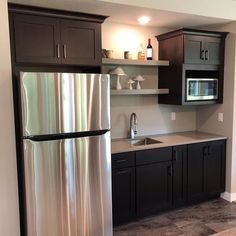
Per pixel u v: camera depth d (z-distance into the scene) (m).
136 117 3.63
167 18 3.14
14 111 2.37
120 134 3.58
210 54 3.47
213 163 3.57
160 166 3.17
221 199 3.73
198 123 4.11
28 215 2.22
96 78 2.42
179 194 3.35
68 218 2.37
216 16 3.13
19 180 2.42
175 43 3.38
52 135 2.26
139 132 3.70
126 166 2.95
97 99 2.45
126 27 3.44
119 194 2.94
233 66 3.46
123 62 3.12
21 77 2.10
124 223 3.08
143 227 3.01
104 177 2.53
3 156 2.25
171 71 3.49
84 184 2.42
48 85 2.20
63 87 2.26
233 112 3.52
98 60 2.82
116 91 3.07
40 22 2.50
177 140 3.37
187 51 3.31
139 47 3.55
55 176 2.29
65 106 2.29
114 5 2.62
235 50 3.42
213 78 3.60
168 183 3.25
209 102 3.58
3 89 2.21
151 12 2.88
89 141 2.42
